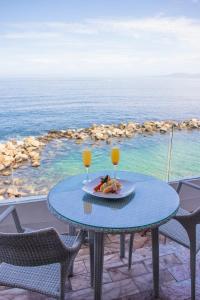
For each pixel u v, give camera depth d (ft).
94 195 5.31
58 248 3.84
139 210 4.84
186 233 5.70
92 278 5.83
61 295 4.14
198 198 9.36
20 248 3.70
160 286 5.89
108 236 7.87
